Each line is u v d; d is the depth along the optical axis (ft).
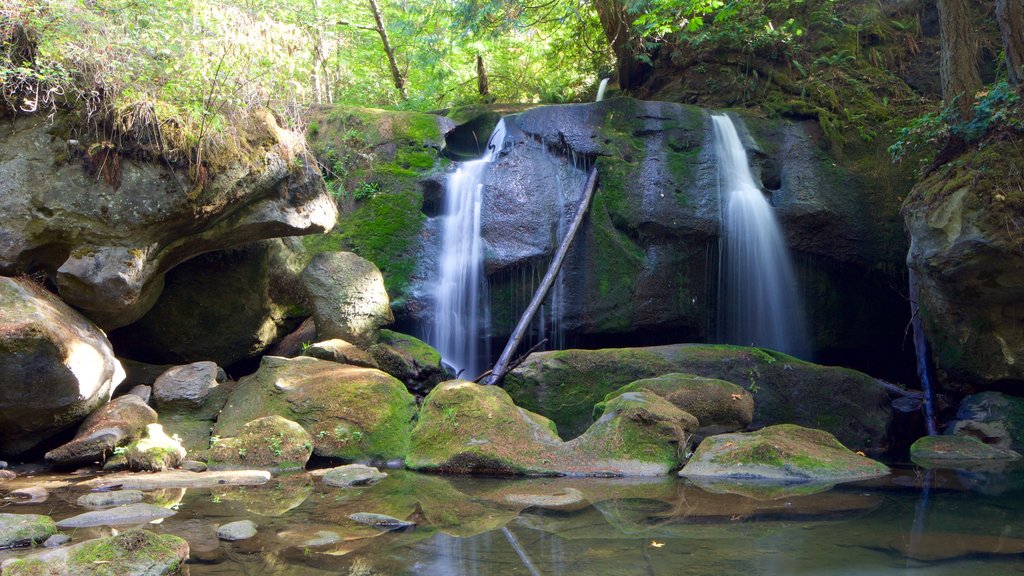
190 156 21.16
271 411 22.06
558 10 44.80
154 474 18.66
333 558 11.45
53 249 20.59
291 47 24.03
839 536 12.61
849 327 33.09
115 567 10.64
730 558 11.26
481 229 30.96
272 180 23.89
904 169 33.04
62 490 16.96
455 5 43.16
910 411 28.84
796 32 38.32
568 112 32.81
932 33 40.40
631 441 20.10
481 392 21.91
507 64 54.49
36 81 19.99
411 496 16.44
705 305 31.78
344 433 21.39
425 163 32.48
